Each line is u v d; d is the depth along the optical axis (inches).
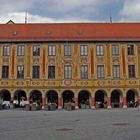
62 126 863.1
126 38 2498.8
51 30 2632.9
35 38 2509.8
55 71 2485.2
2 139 594.2
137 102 2444.6
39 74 2485.2
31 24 2731.3
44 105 2443.4
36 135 655.8
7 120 1111.0
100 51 2500.0
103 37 2509.8
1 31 2620.6
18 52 2511.1
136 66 2479.1
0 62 2502.5
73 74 2476.6
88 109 2265.0
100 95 2529.5
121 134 657.0
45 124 930.7
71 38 2507.4
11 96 2461.9
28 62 2495.1
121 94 2479.1
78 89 2460.6
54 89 2460.6
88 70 2479.1
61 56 2495.1
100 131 717.9
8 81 2479.1
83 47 2506.2
